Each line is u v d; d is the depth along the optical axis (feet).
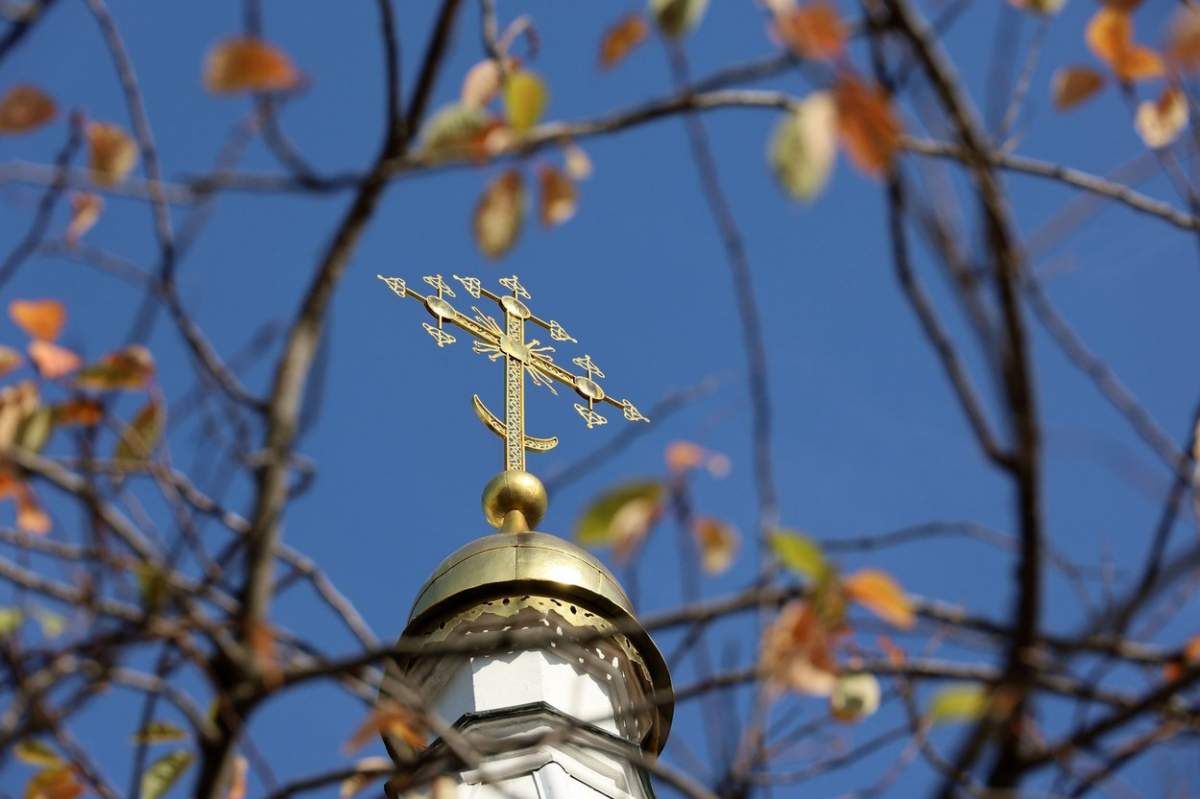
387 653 38.73
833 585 36.55
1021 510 36.63
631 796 94.53
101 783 41.32
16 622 38.99
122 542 39.68
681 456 37.19
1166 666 38.37
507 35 39.27
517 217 38.32
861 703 39.58
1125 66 38.86
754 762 39.06
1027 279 38.63
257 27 35.94
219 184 38.32
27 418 38.83
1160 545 37.68
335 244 38.99
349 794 44.78
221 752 38.50
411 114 38.65
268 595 38.52
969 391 36.96
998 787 37.37
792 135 33.76
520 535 100.94
